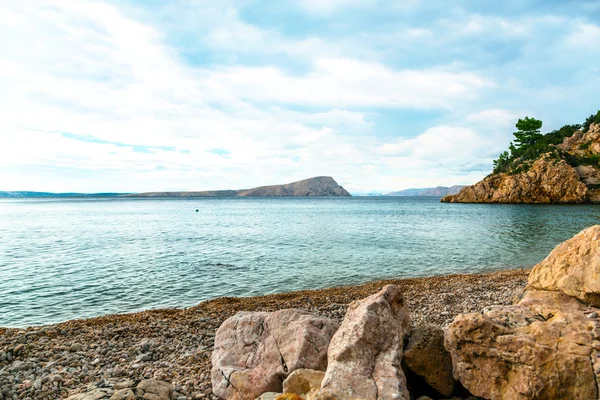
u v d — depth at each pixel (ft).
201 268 88.69
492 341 21.70
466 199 546.67
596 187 429.38
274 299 60.70
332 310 52.70
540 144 519.60
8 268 88.53
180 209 438.40
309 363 26.17
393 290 28.89
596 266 24.50
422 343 25.20
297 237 146.00
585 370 18.54
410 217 264.93
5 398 26.94
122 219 262.26
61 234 161.79
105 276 80.59
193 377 30.83
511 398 20.26
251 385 25.81
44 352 35.96
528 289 29.43
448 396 23.61
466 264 93.66
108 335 41.91
